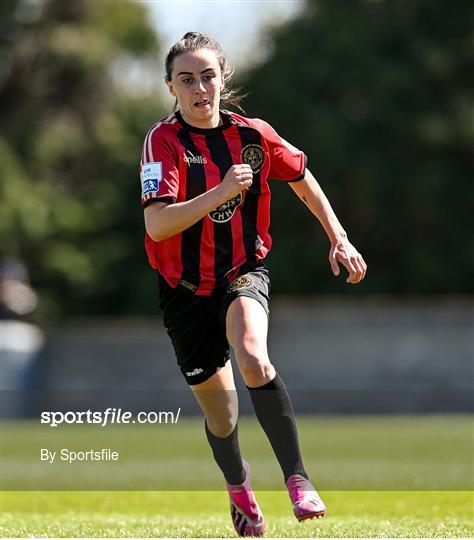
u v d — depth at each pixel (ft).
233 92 55.01
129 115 378.94
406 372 203.10
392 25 323.78
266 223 54.34
